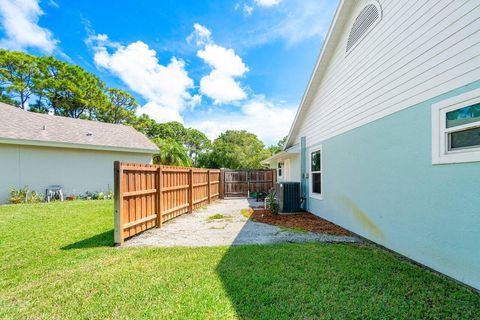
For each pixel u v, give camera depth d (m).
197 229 5.94
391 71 4.13
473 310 2.37
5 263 3.64
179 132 39.16
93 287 2.89
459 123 2.92
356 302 2.52
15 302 2.59
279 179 13.34
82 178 12.32
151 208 5.91
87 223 6.26
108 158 13.38
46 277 3.17
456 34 2.95
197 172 9.51
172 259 3.79
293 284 2.92
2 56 22.02
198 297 2.65
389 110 4.17
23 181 10.52
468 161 2.78
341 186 5.97
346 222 5.71
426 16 3.40
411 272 3.22
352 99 5.45
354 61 5.37
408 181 3.71
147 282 3.01
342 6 5.43
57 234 5.27
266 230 5.79
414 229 3.58
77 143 11.90
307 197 8.47
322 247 4.34
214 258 3.81
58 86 24.47
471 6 2.78
